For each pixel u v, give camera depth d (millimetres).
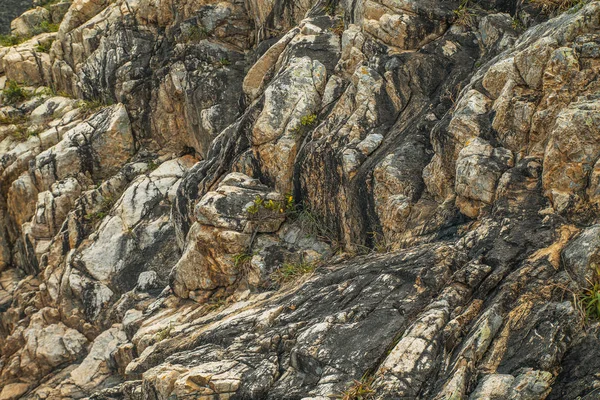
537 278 5297
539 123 6203
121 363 9461
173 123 14266
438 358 5129
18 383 10969
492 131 6645
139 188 12805
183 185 10422
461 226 6480
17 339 11828
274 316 6629
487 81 6969
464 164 6453
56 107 15594
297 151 8969
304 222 8656
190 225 10344
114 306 11258
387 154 7723
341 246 8250
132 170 13734
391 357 5160
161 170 13273
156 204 12633
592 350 4695
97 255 11984
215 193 8914
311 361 5598
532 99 6402
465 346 5008
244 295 8453
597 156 5625
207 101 13164
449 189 7020
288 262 8438
